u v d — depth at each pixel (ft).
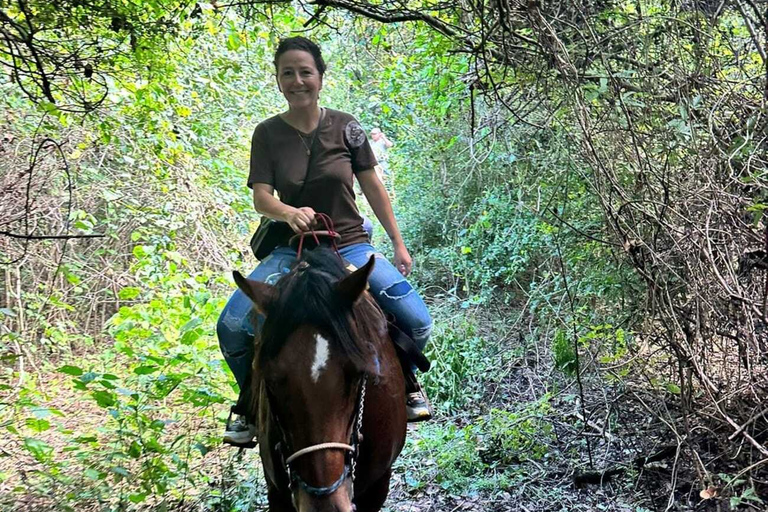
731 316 11.76
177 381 15.56
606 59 12.93
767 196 11.05
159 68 17.25
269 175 11.52
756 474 13.04
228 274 24.40
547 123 13.08
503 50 13.20
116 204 25.72
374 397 9.75
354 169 12.02
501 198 25.34
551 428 17.31
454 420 19.54
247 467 16.19
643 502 14.24
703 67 12.53
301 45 11.32
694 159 11.72
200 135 28.53
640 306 13.94
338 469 8.30
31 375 21.88
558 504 14.84
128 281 26.11
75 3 13.21
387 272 11.27
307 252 9.77
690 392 11.94
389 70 26.00
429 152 31.24
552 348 19.99
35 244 23.02
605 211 11.69
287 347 8.42
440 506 15.30
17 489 14.42
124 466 15.72
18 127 21.93
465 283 27.61
